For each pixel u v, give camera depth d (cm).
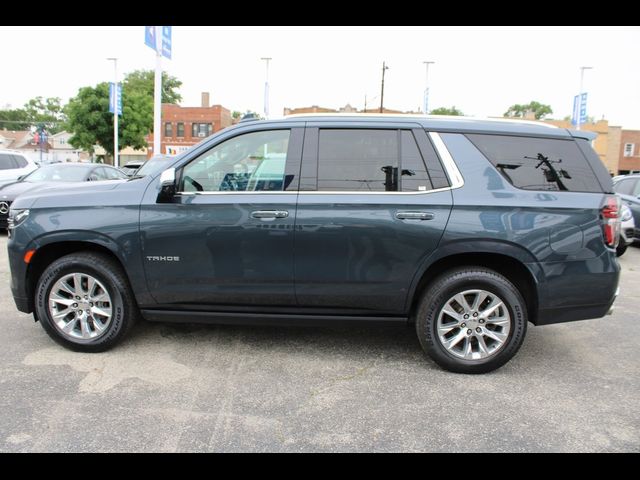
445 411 300
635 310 530
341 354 387
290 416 291
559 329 463
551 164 349
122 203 356
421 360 379
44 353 373
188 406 299
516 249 336
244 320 364
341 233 343
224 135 359
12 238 369
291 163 353
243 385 329
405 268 345
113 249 355
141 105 3741
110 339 370
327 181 349
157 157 973
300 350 393
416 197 342
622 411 304
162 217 352
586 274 340
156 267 357
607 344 424
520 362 380
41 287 366
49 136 7869
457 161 346
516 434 276
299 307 362
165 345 395
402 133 353
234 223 347
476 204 337
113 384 325
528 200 338
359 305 357
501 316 347
